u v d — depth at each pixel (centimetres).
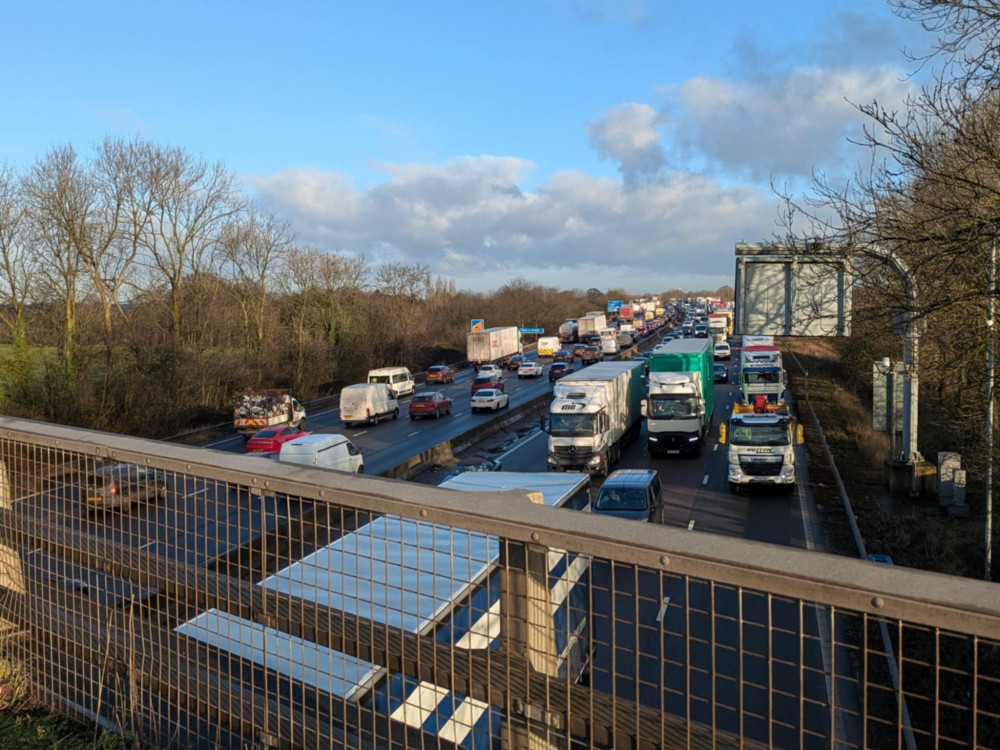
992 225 1081
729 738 213
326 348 5325
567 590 248
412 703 332
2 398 3058
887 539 1709
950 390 2244
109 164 4003
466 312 10012
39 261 3472
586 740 240
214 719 352
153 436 3484
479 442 3378
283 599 316
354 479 293
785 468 2228
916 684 918
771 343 4150
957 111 1103
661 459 2955
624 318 11119
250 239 4988
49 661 432
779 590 200
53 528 415
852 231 1212
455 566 449
